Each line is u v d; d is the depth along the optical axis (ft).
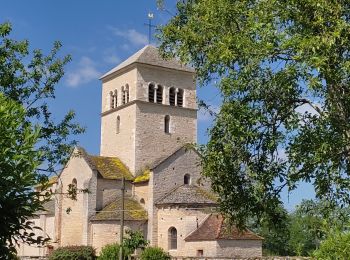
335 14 43.65
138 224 189.26
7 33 77.51
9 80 76.54
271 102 48.73
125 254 158.40
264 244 238.68
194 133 223.92
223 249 168.96
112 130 225.35
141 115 214.07
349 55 44.21
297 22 45.60
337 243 34.99
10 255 29.58
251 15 46.26
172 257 160.76
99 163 207.21
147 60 217.56
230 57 46.16
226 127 49.85
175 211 185.78
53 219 210.79
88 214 194.29
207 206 182.91
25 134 29.78
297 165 47.85
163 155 215.51
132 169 209.97
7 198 28.86
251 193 50.37
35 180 29.68
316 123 47.80
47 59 82.28
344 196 48.29
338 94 45.62
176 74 224.12
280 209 53.31
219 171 51.34
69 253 177.68
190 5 57.52
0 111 29.12
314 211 49.01
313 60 41.57
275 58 46.11
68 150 81.05
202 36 52.19
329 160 46.44
